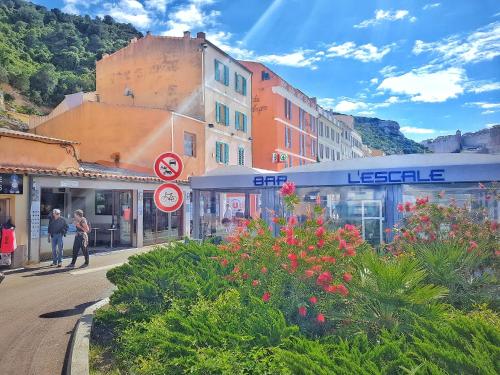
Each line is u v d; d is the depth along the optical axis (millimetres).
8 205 13914
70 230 16625
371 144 161000
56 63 68000
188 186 23453
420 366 2832
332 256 4621
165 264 7547
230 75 31672
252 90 38781
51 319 7598
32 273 12383
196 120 26844
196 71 28062
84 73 66938
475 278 5402
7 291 9984
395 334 3779
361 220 9797
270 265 5020
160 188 8117
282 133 39094
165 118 24422
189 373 3730
